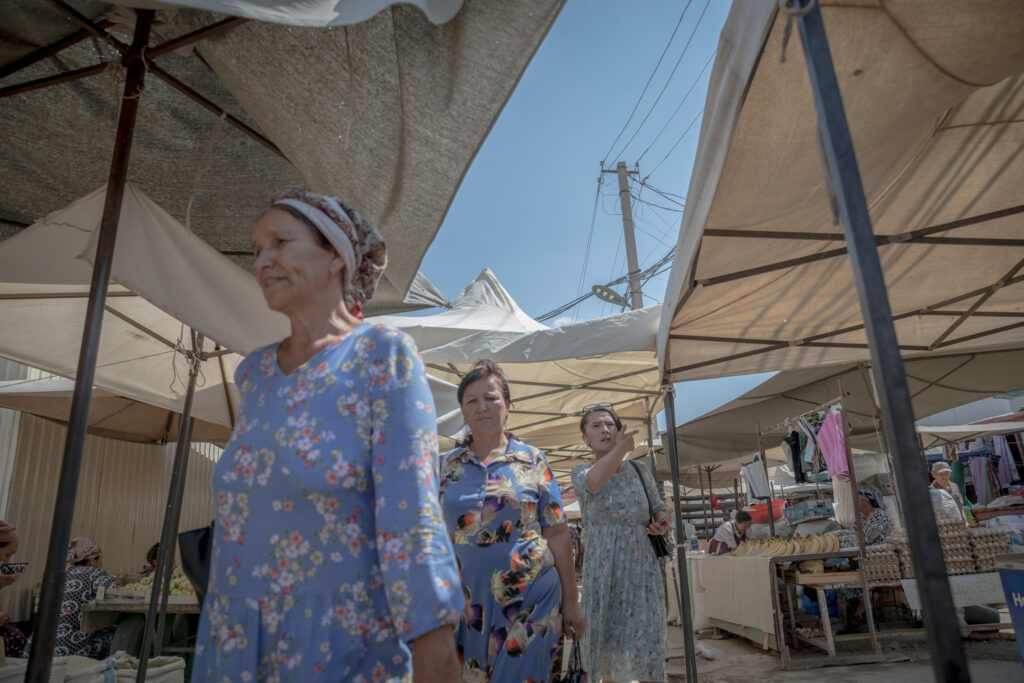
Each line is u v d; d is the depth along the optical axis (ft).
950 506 22.00
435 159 9.95
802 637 21.71
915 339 19.85
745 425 35.60
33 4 9.87
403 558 3.90
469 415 10.45
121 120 9.44
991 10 7.41
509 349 19.97
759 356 20.12
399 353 4.40
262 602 3.97
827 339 19.31
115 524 32.60
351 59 9.07
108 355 16.94
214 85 12.21
